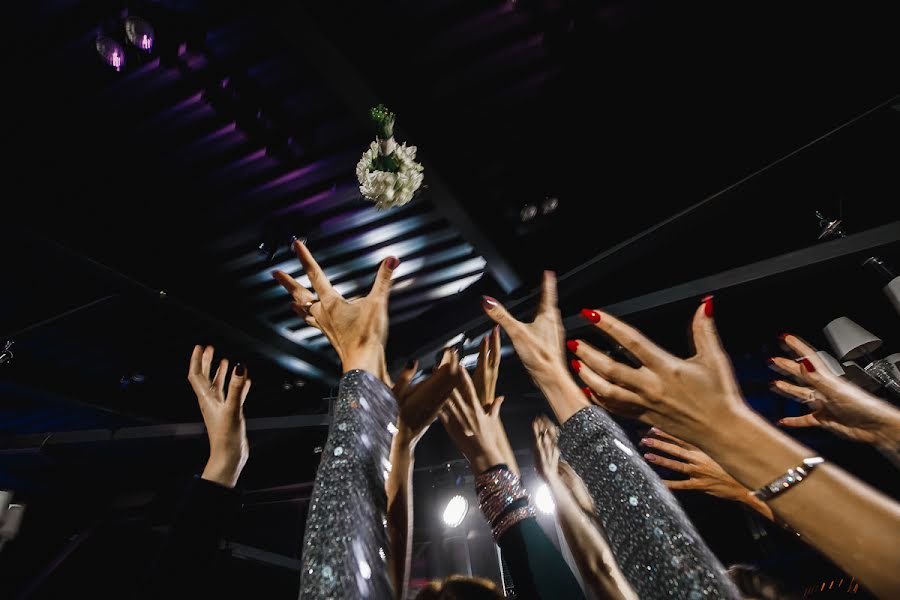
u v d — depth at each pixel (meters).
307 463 6.68
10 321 4.62
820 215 3.66
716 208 3.56
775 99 3.27
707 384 0.55
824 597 2.02
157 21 2.89
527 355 0.77
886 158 3.49
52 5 2.87
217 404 1.04
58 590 6.19
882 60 2.92
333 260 4.52
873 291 4.57
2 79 3.09
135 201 3.80
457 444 1.04
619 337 0.60
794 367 1.16
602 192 3.98
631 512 0.61
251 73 3.27
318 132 3.57
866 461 4.98
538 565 0.90
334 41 2.73
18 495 6.55
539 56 3.25
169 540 0.89
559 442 0.71
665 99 3.41
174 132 3.50
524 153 3.75
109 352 5.20
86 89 3.22
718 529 5.54
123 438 5.31
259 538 7.19
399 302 5.03
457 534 6.20
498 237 4.07
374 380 0.81
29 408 5.68
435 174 3.45
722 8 2.94
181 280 4.23
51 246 3.53
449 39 3.12
